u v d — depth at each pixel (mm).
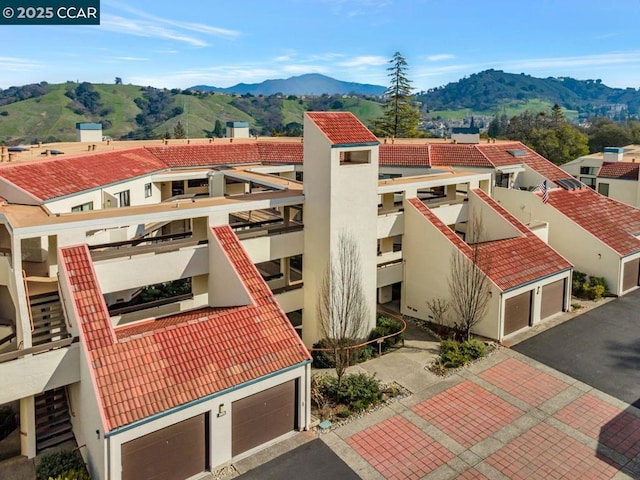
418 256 33156
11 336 24344
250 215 38625
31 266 25984
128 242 25156
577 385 25516
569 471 19516
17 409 22688
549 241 41219
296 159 45094
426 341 30578
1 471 19391
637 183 55781
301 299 29719
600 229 39969
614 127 109812
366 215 28797
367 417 22984
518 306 31281
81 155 35125
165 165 41406
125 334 20984
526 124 114688
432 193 42906
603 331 31734
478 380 26000
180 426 18500
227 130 58438
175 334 20188
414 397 24547
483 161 45750
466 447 20891
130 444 17344
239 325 21562
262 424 20781
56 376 19000
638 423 22500
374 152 28500
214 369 19594
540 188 41438
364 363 27812
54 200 27266
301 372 21469
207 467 19469
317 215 28094
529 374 26562
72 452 19266
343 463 19953
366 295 29453
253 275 23891
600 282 37844
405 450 20719
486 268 30844
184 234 27781
